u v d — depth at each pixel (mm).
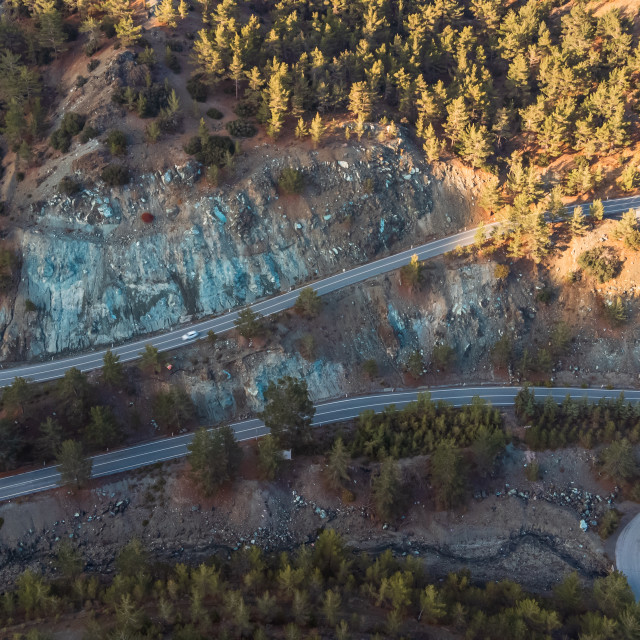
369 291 109312
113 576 76375
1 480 83375
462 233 119000
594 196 119000
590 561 81125
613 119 116562
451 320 108812
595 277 109625
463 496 85688
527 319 110188
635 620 63500
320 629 66062
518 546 83438
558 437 91312
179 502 83688
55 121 120250
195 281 106438
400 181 119688
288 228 112500
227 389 96750
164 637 63125
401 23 150625
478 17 152750
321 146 119625
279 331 102062
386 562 72438
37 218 106688
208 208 109812
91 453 88938
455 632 67750
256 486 85625
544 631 65750
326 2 149875
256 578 68938
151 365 95125
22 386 84375
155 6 138750
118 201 108750
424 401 92562
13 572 76500
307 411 87562
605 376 104188
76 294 102062
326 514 84875
